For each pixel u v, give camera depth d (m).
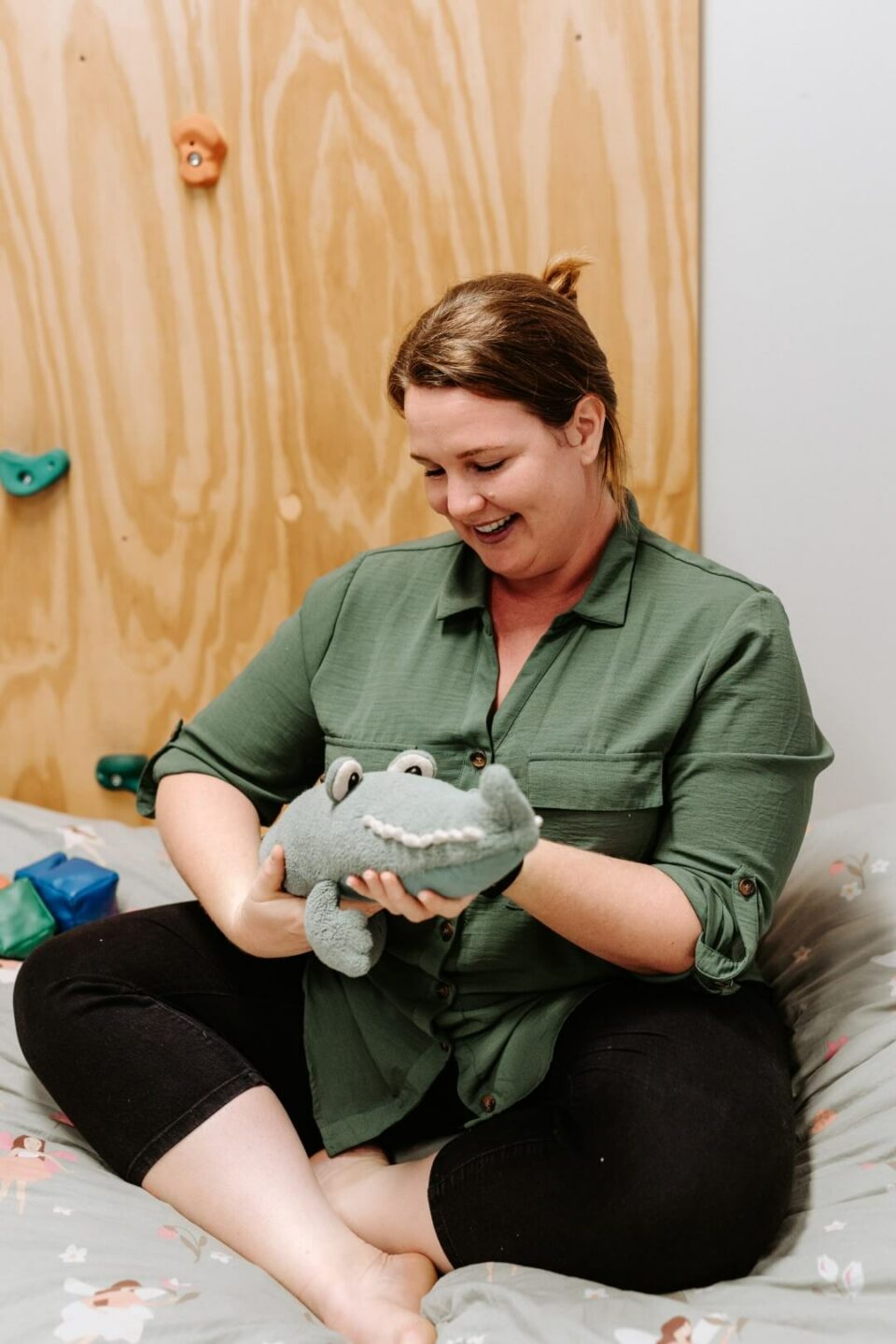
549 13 1.42
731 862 0.96
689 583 1.01
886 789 1.56
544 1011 0.98
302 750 1.15
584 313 1.49
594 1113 0.88
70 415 1.58
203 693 1.64
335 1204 0.96
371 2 1.44
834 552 1.51
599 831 0.98
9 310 1.56
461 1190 0.90
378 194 1.49
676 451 1.50
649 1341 0.78
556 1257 0.87
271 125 1.49
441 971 0.99
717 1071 0.90
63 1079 0.97
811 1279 0.84
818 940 1.23
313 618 1.12
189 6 1.46
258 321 1.54
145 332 1.55
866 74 1.39
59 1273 0.82
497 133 1.46
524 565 0.97
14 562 1.63
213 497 1.59
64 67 1.49
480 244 1.49
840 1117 1.02
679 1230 0.84
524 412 0.91
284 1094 1.06
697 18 1.40
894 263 1.42
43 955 1.03
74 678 1.65
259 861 1.00
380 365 1.53
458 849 0.79
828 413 1.48
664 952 0.93
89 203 1.52
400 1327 0.82
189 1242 0.89
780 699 0.98
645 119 1.43
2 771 1.68
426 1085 1.00
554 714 0.99
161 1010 0.99
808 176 1.43
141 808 1.18
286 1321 0.82
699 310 1.48
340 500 1.57
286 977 1.07
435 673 1.04
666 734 0.97
